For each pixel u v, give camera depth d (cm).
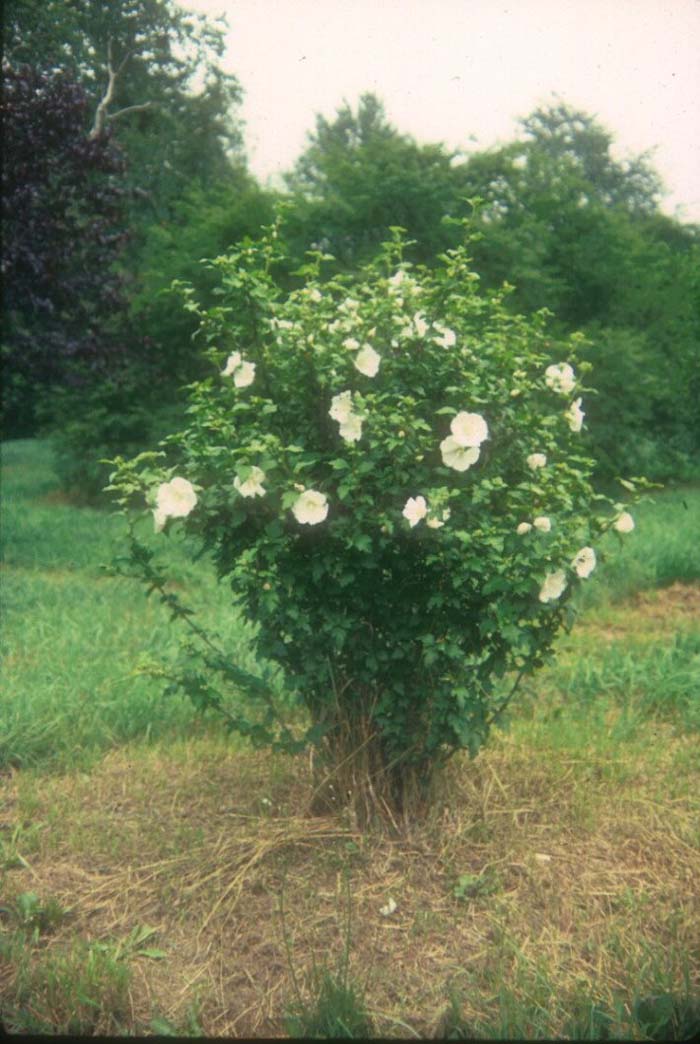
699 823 396
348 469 359
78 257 1143
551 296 1473
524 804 407
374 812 379
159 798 426
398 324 385
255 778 438
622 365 1409
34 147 1038
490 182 1475
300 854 367
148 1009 297
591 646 657
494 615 371
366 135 3703
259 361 389
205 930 331
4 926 334
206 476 371
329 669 378
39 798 429
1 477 1914
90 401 1474
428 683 379
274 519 365
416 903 340
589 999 287
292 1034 279
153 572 392
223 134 2214
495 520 365
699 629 700
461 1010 288
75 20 1650
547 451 405
